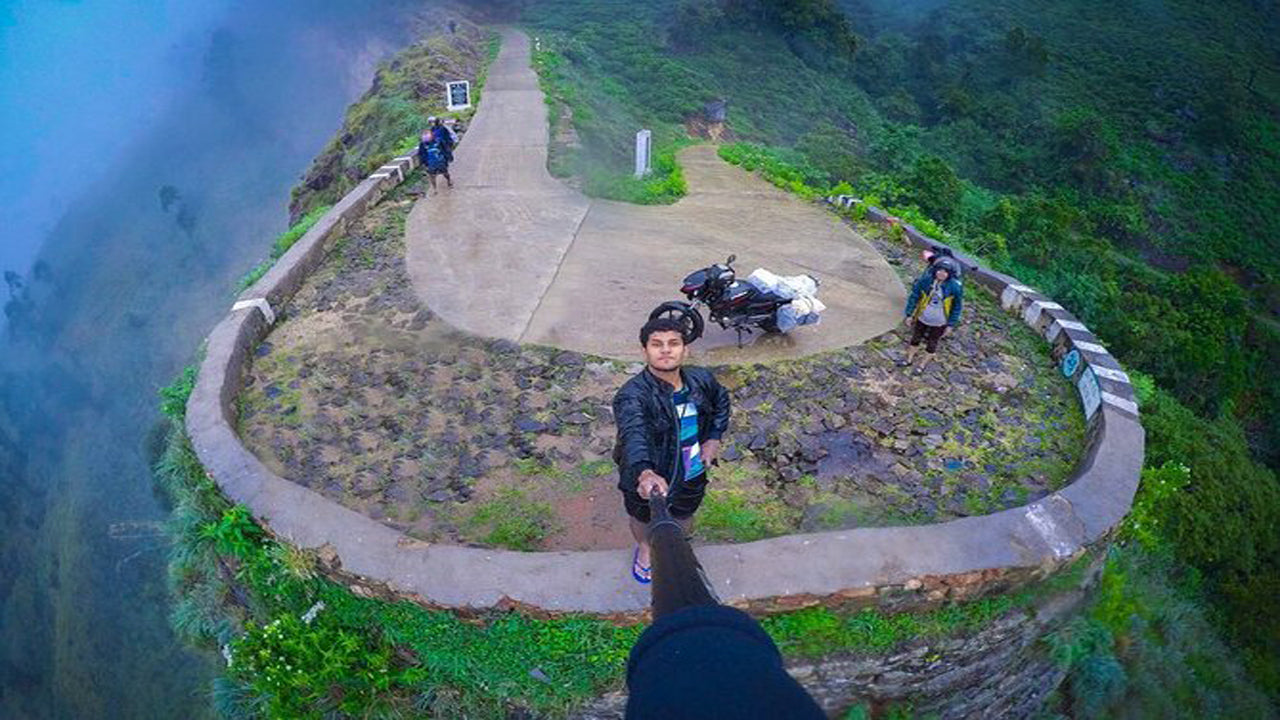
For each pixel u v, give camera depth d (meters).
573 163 16.03
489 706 5.24
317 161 28.33
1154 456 10.35
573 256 10.86
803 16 48.91
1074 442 7.15
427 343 8.39
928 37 55.62
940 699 5.48
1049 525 5.57
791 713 0.70
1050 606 5.56
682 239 11.79
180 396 7.22
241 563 5.81
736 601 4.91
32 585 41.16
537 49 35.78
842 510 6.16
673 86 38.97
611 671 5.02
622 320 8.96
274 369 7.94
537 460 6.64
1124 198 46.66
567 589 4.96
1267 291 42.56
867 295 9.87
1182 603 8.02
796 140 41.22
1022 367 8.33
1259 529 10.91
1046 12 64.31
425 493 6.27
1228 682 7.38
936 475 6.61
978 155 47.78
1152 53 59.28
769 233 12.21
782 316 8.29
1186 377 21.12
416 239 11.32
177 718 24.38
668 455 3.82
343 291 9.60
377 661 5.27
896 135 44.03
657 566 1.23
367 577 5.11
